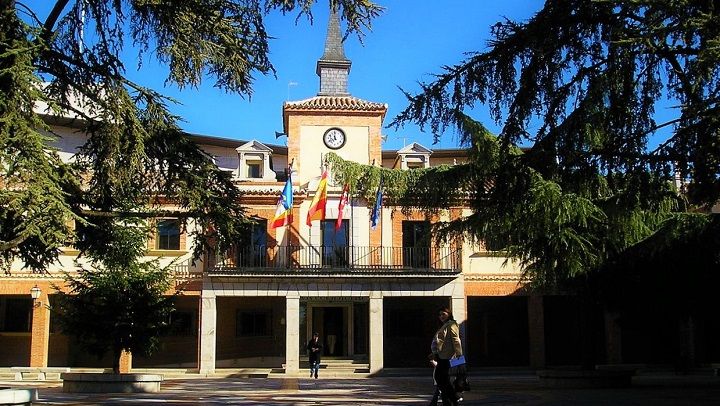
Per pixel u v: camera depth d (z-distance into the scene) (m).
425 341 32.53
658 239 12.32
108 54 10.97
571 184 10.20
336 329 32.56
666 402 13.78
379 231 30.33
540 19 8.74
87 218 11.62
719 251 12.27
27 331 30.59
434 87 9.41
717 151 8.34
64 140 29.70
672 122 8.91
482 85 9.30
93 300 18.91
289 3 10.65
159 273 19.33
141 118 10.99
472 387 19.34
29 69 8.86
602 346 30.55
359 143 31.47
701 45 7.85
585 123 9.56
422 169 23.09
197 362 31.61
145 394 17.08
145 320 18.83
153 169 11.39
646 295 17.53
